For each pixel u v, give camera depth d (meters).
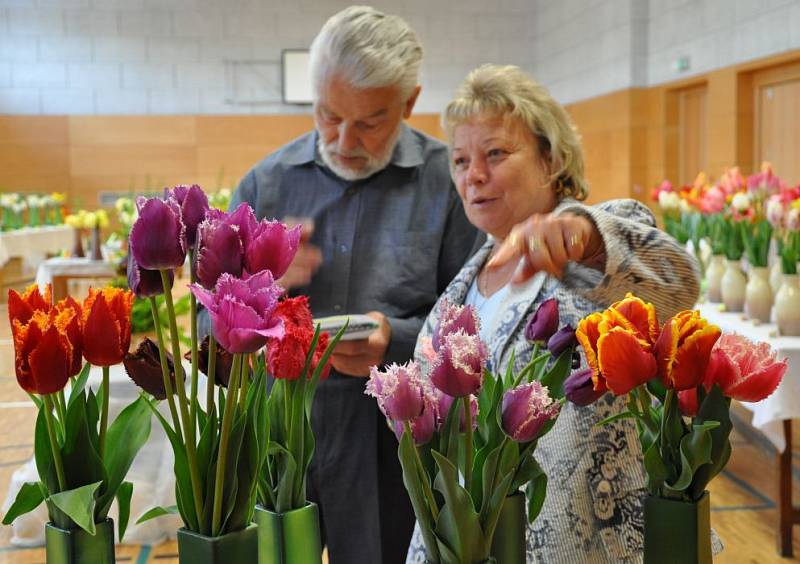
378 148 1.94
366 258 2.01
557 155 1.54
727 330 3.90
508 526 0.94
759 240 4.00
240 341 0.80
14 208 11.24
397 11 14.84
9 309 0.92
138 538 3.59
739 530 3.80
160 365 0.93
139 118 14.86
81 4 14.66
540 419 0.89
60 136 14.82
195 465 0.90
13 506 0.97
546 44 14.68
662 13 11.05
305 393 1.01
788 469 3.52
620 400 1.38
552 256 1.07
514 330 1.44
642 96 11.55
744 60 9.33
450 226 2.04
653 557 0.95
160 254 0.85
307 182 2.06
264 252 0.85
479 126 1.55
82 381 0.96
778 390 3.35
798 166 8.92
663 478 0.94
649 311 0.92
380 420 1.96
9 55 14.66
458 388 0.87
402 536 1.98
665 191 5.73
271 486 1.02
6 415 5.54
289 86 14.90
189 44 14.81
